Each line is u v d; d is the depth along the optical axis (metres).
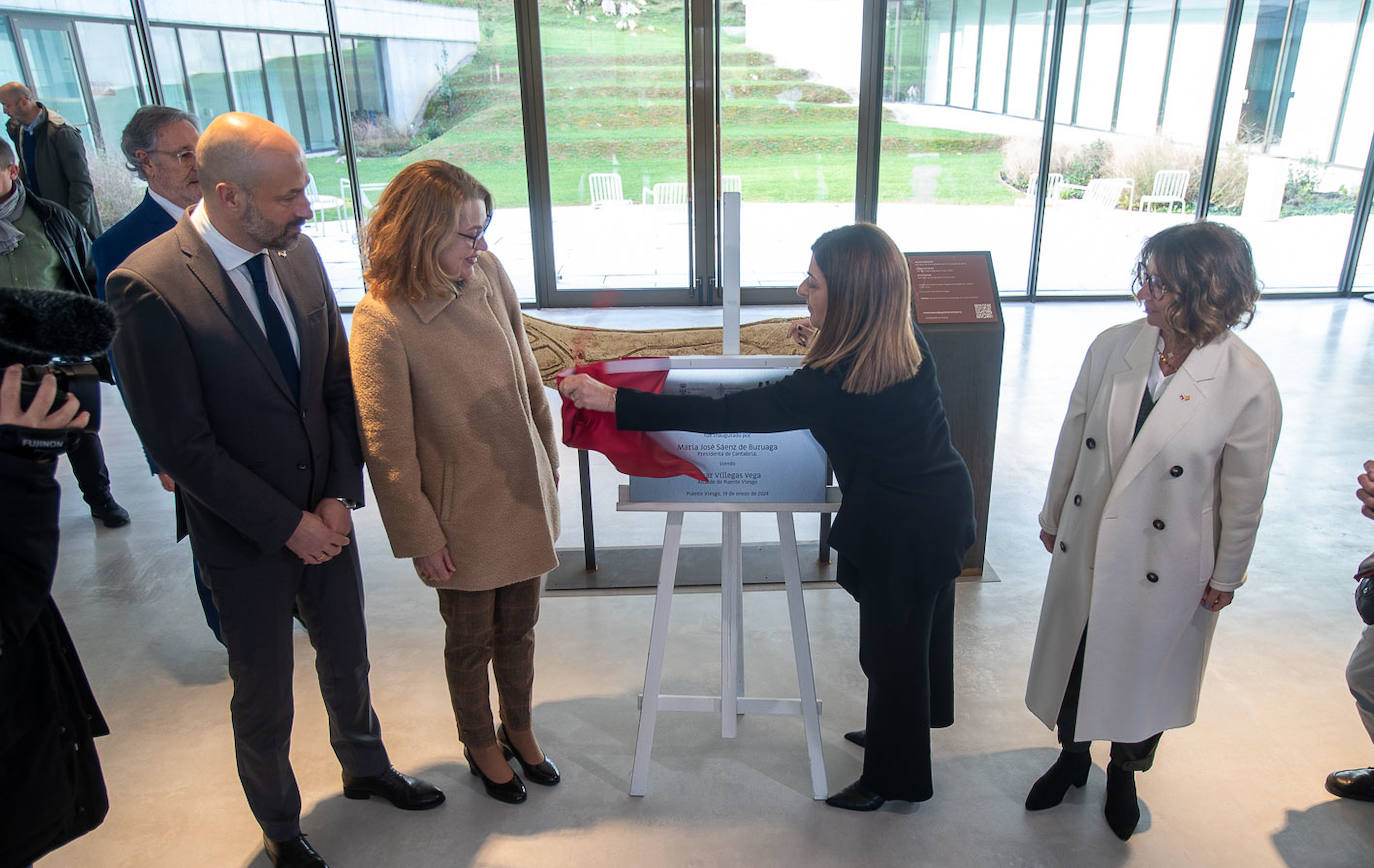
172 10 6.54
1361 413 4.71
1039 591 3.07
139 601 3.09
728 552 2.07
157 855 1.99
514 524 1.89
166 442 1.57
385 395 1.73
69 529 3.65
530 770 2.18
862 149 7.14
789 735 2.36
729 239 1.89
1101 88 7.03
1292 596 3.00
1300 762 2.22
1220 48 6.93
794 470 1.96
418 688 2.58
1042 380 5.39
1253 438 1.69
